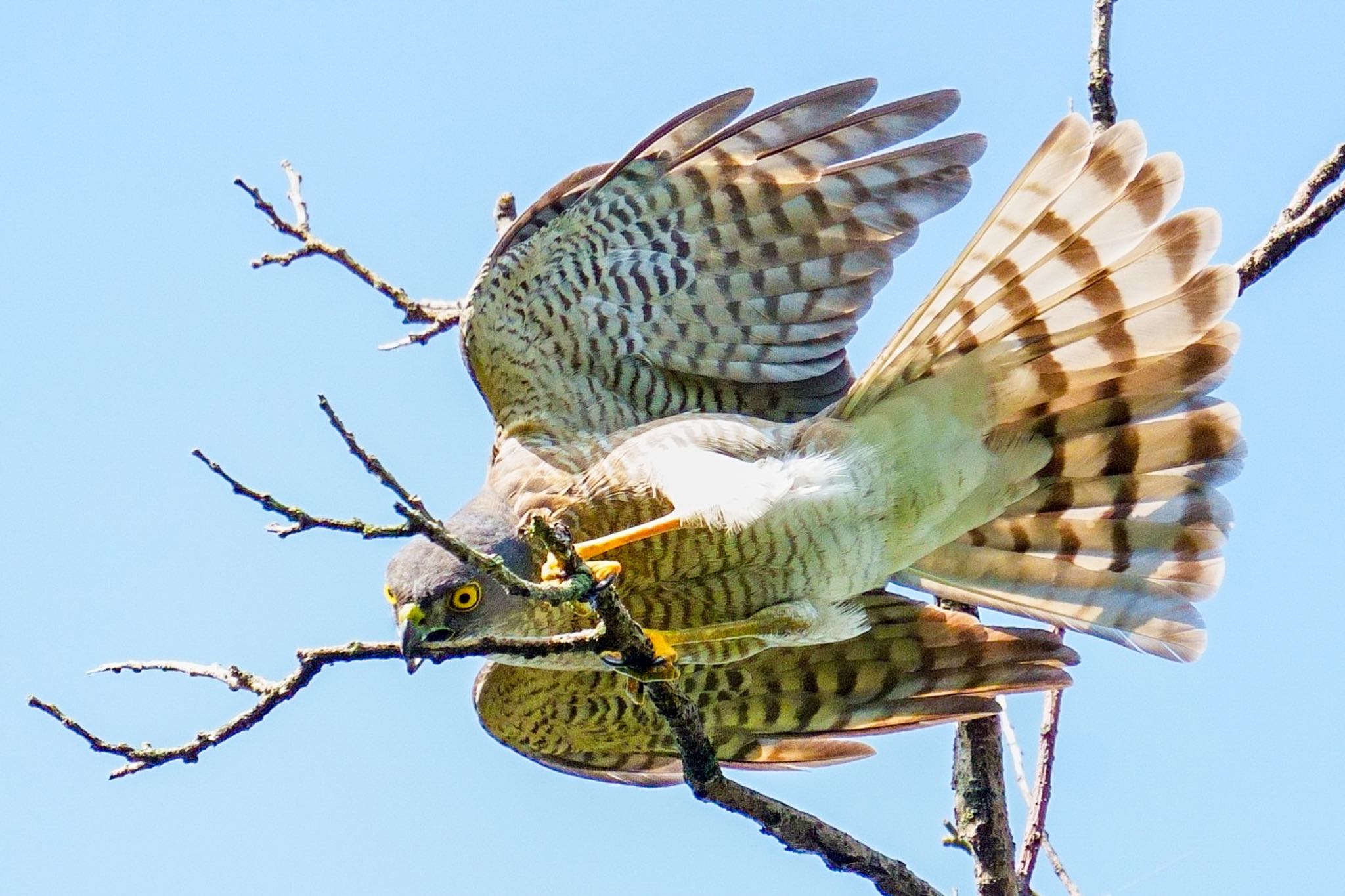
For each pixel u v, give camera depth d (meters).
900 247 11.25
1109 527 11.12
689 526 10.30
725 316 11.53
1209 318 10.00
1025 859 10.53
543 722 12.17
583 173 10.89
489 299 11.30
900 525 10.78
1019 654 11.60
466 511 10.79
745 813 9.85
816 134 10.89
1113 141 9.77
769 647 11.20
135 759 9.21
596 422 11.57
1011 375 10.48
